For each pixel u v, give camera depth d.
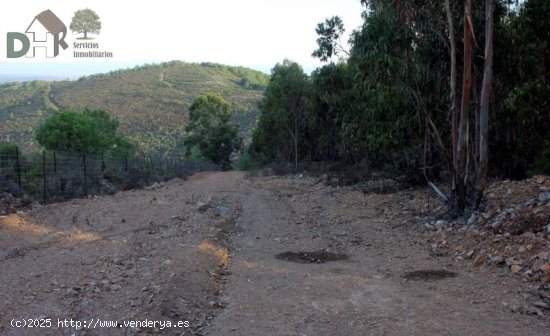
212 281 7.80
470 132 15.01
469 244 10.03
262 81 173.50
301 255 10.26
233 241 11.55
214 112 71.25
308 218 14.95
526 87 12.67
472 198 12.43
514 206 11.16
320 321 6.23
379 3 14.16
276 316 6.41
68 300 6.52
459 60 13.88
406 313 6.49
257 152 66.62
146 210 15.59
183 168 42.19
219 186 26.45
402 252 10.34
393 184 20.66
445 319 6.24
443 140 15.26
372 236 12.16
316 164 42.25
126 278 7.52
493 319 6.22
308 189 24.20
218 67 188.88
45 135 35.06
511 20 13.82
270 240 11.80
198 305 6.66
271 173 40.59
